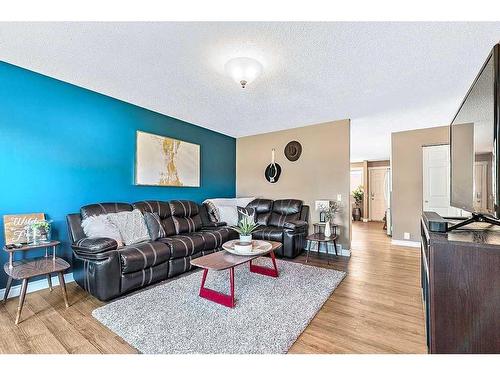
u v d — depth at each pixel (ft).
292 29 5.63
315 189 13.98
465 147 5.08
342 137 13.05
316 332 5.58
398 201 15.06
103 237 7.58
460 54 6.62
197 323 5.82
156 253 8.23
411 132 14.66
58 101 8.50
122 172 10.55
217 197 16.08
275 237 12.18
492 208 3.55
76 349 4.91
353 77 8.03
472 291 3.45
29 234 7.32
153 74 7.94
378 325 5.88
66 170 8.74
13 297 7.30
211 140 15.62
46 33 5.80
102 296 6.88
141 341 5.12
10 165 7.45
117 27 5.57
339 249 12.87
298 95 9.61
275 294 7.48
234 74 7.06
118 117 10.36
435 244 3.66
